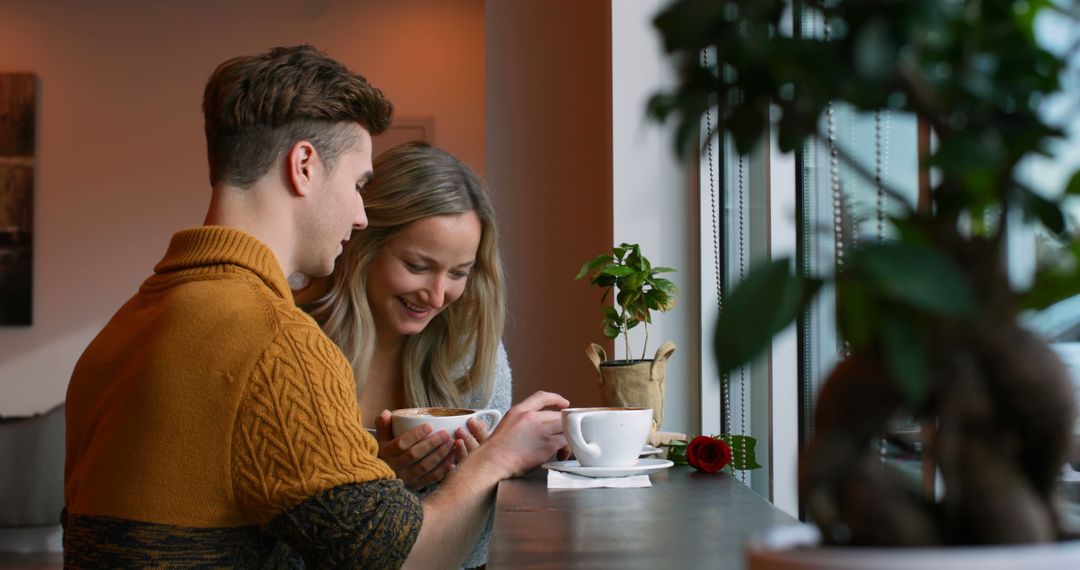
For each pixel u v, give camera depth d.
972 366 0.37
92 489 1.15
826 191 1.50
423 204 1.77
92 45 6.07
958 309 0.33
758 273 0.36
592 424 1.26
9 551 4.70
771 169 1.78
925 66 0.37
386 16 6.12
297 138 1.32
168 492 1.12
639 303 1.70
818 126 0.40
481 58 6.12
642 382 1.50
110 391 1.19
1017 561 0.33
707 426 2.23
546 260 3.09
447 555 1.24
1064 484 0.69
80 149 6.07
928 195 0.42
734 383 2.13
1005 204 0.38
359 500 1.13
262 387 1.12
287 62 1.33
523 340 3.07
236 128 1.30
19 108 6.02
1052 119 0.40
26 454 4.48
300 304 1.87
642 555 0.79
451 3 6.12
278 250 1.33
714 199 2.18
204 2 6.10
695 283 2.33
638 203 2.36
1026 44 0.37
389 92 6.09
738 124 0.41
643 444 1.30
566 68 3.12
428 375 1.98
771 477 1.81
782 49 0.36
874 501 0.38
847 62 0.36
